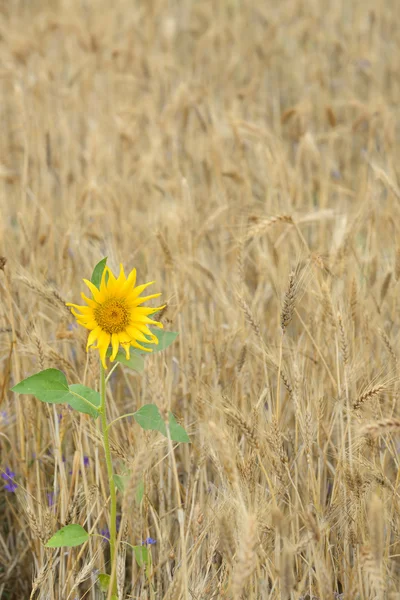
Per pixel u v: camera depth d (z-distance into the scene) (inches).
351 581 147.8
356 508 143.4
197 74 481.4
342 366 173.5
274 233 235.6
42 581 154.4
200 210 272.2
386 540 150.6
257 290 214.2
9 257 199.2
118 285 130.5
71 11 545.3
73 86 412.8
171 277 206.8
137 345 131.1
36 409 190.9
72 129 385.7
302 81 467.2
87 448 174.4
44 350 167.8
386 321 209.2
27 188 280.2
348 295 188.5
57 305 175.3
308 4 567.8
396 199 229.3
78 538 140.0
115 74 449.1
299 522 161.9
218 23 538.9
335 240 195.5
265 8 577.9
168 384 179.2
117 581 142.4
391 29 554.3
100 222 259.0
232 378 189.8
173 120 353.7
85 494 158.9
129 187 293.4
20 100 300.0
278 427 148.9
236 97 410.3
